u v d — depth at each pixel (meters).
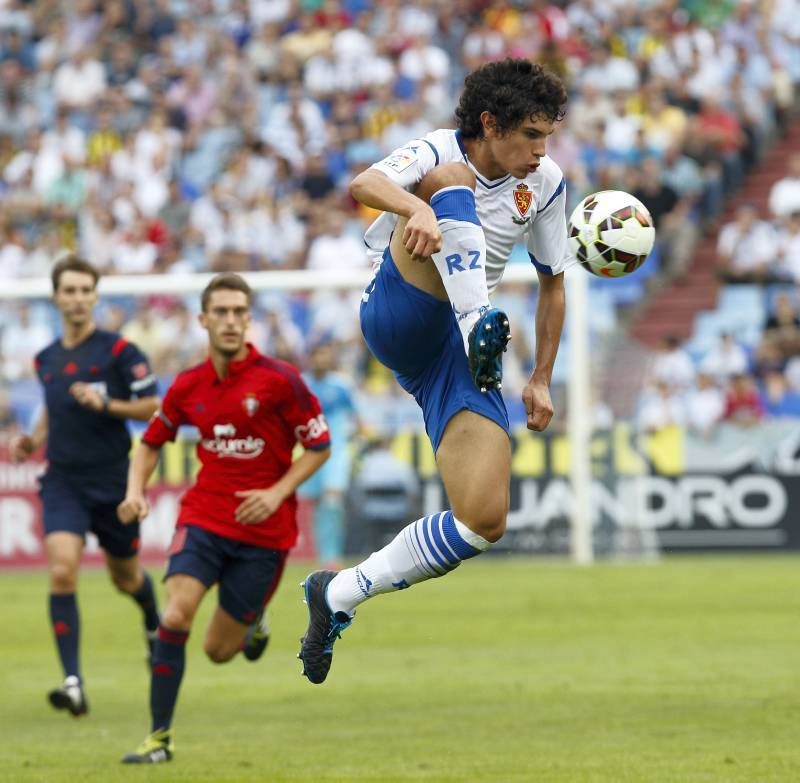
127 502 28.11
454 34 96.00
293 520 28.83
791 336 75.69
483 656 38.53
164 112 94.75
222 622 28.55
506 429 20.53
